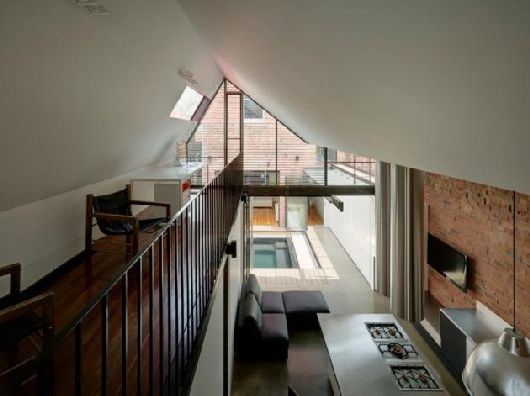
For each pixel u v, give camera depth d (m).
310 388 5.04
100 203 4.24
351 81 2.12
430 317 6.60
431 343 5.90
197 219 3.10
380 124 2.62
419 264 6.53
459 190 5.85
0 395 1.08
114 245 4.90
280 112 6.88
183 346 2.39
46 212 3.83
